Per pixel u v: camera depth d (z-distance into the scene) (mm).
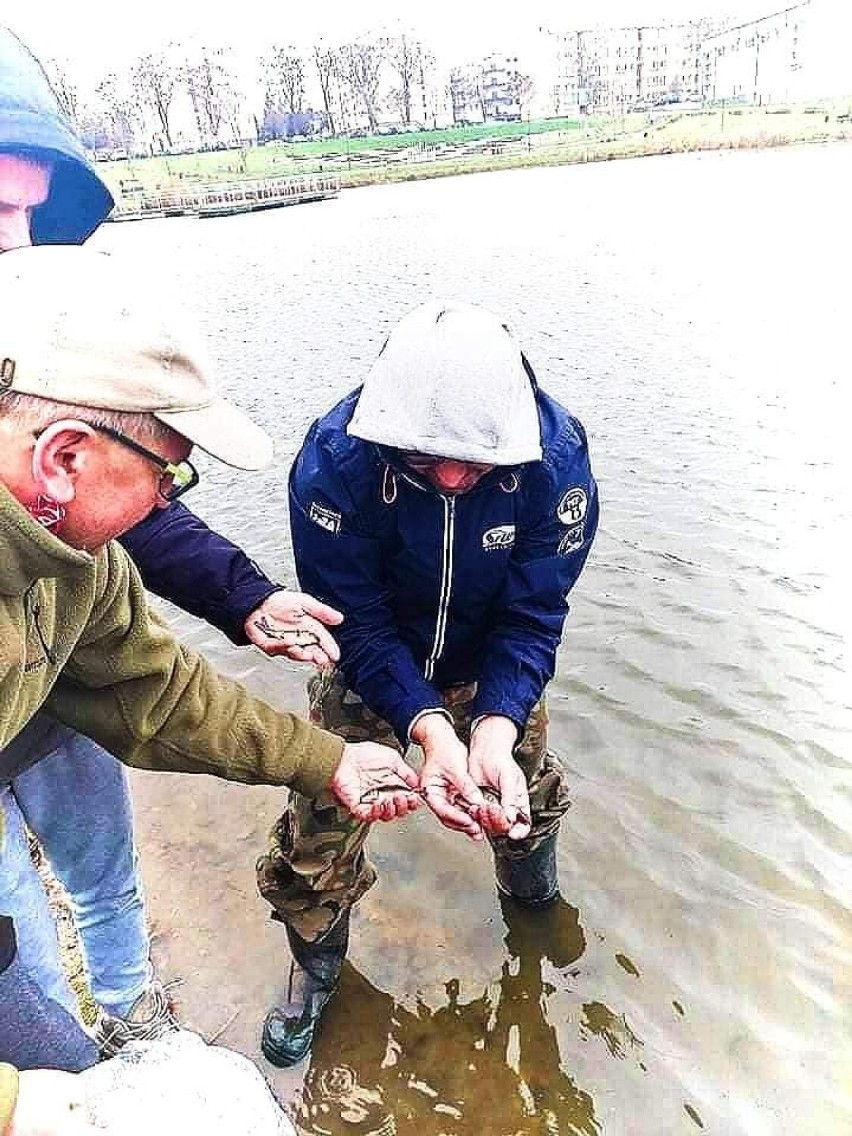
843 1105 2615
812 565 5109
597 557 5391
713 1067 2744
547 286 14383
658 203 26219
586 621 4770
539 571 2580
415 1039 2873
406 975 3061
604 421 7664
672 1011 2904
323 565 2502
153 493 1627
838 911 3150
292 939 2840
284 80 84188
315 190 47531
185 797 3812
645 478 6418
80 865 2436
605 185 34375
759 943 3070
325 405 9133
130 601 2035
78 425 1470
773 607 4762
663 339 10203
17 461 1483
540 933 3166
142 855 3527
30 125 2180
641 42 99188
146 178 56500
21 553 1505
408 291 15273
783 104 72562
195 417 1568
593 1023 2891
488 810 2357
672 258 15812
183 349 1549
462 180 47375
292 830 2705
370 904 3305
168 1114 1432
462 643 2756
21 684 1685
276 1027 2830
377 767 2414
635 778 3736
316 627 2439
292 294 16047
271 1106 1555
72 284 1493
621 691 4223
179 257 23531
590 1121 2637
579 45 98500
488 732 2529
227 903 3326
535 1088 2727
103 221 2432
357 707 2756
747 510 5805
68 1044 2020
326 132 84812
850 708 4020
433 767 2422
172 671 2145
